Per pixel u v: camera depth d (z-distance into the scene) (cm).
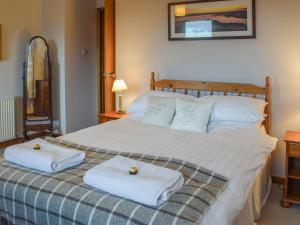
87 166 207
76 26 499
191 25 374
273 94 339
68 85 493
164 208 152
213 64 369
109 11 420
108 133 295
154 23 401
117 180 167
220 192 175
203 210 153
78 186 175
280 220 262
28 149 218
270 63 338
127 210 152
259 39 340
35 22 490
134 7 412
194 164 204
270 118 341
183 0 378
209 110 313
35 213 175
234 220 177
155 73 409
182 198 160
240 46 351
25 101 467
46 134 511
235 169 207
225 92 359
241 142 267
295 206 287
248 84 345
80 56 512
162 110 329
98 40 545
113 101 444
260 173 247
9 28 456
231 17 350
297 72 326
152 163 209
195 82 373
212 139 276
